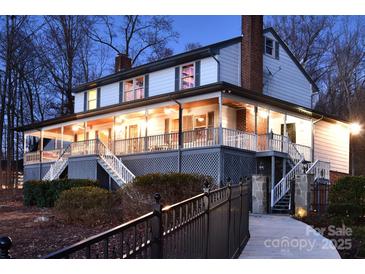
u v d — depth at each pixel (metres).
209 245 5.43
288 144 22.31
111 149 25.69
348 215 13.70
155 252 3.38
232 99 20.11
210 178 14.66
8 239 1.97
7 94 43.34
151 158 22.34
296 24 48.59
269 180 20.30
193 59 24.19
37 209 18.72
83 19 46.62
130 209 12.88
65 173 27.55
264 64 25.73
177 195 13.31
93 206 12.53
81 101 33.16
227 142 19.86
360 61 44.75
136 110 24.00
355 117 40.47
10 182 40.44
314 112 25.22
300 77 29.00
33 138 52.06
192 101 20.67
